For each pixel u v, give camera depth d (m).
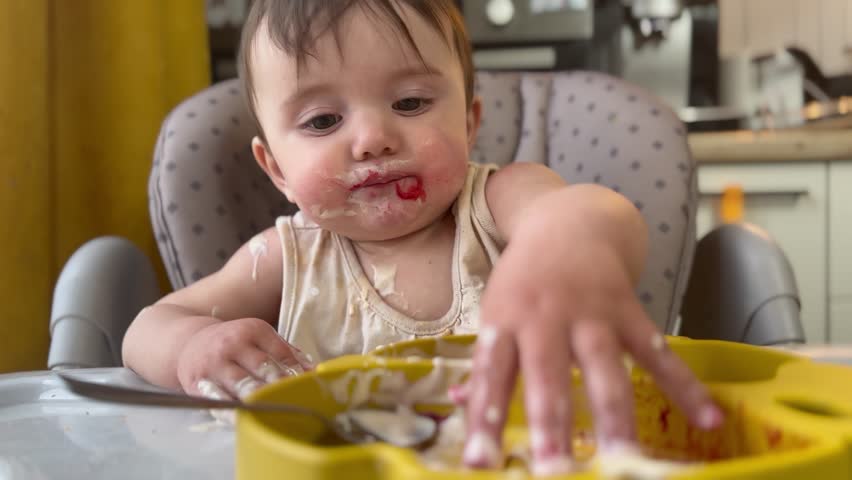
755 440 0.35
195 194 0.98
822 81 2.12
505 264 0.34
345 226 0.72
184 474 0.42
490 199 0.75
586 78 1.13
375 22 0.67
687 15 1.98
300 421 0.37
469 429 0.30
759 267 0.92
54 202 1.36
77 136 1.40
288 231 0.79
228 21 1.85
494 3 1.88
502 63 1.91
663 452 0.39
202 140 1.01
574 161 1.07
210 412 0.53
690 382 0.31
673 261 0.96
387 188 0.70
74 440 0.49
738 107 2.10
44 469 0.43
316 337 0.76
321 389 0.38
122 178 1.41
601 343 0.30
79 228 1.41
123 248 0.92
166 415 0.53
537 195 0.70
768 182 1.66
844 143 1.61
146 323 0.68
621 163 1.02
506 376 0.30
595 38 1.99
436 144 0.69
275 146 0.73
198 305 0.77
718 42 2.11
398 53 0.68
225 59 1.86
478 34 1.89
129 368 0.67
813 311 1.69
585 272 0.32
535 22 1.88
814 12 2.19
